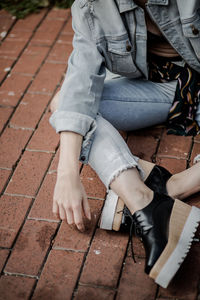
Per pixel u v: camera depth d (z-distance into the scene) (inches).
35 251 74.4
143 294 67.1
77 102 72.1
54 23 129.7
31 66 115.1
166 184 76.6
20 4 137.4
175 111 84.8
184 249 65.2
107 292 68.0
